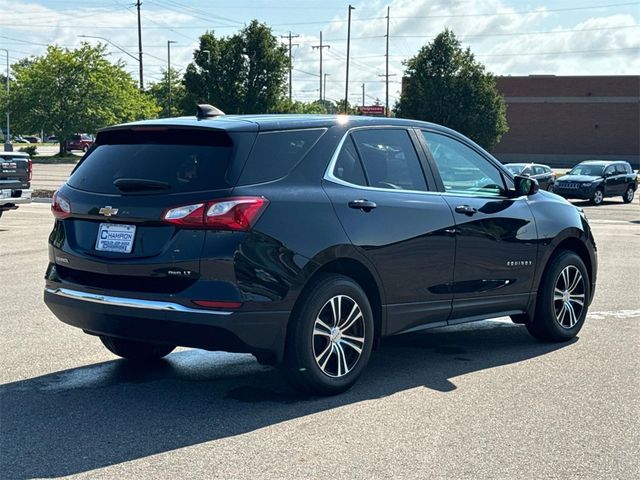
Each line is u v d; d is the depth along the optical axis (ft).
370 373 20.07
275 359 17.04
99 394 18.02
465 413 16.84
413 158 20.10
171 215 16.21
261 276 16.28
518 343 23.67
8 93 210.38
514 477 13.46
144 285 16.53
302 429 15.75
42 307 27.76
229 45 193.77
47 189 94.12
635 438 15.44
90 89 209.87
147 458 14.17
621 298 30.86
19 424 15.94
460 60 159.12
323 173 17.89
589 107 240.12
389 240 18.53
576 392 18.44
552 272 23.04
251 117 18.17
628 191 108.27
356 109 222.28
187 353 22.07
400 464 13.96
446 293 20.17
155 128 17.52
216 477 13.33
